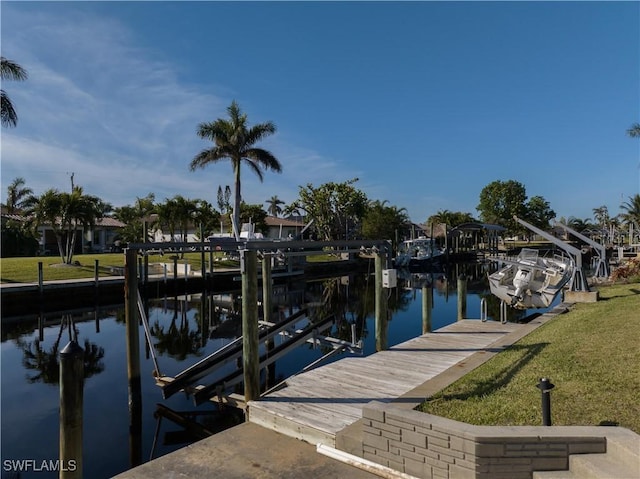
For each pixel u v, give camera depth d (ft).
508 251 190.39
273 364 32.12
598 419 13.48
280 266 102.73
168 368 33.30
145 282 73.26
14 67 57.47
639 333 22.63
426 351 27.32
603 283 64.54
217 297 78.54
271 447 15.92
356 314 59.88
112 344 42.93
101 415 24.41
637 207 167.22
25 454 19.92
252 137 100.83
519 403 15.28
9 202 158.10
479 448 11.12
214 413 24.07
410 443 12.60
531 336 27.91
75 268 81.46
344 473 13.66
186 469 14.33
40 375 32.58
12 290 59.26
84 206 88.22
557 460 11.10
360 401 19.02
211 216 141.38
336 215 153.89
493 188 237.86
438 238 212.23
